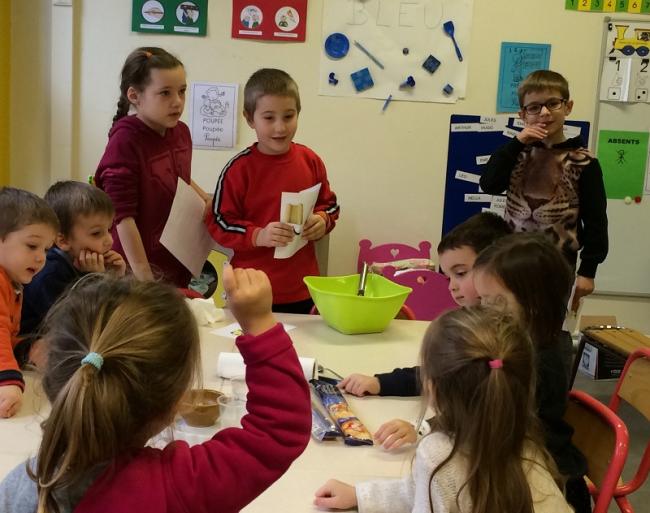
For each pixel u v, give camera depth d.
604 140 3.51
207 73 3.45
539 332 1.34
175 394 0.83
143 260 2.37
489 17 3.42
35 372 1.60
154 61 2.32
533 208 2.73
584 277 2.73
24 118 3.47
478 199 3.56
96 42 3.41
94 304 0.83
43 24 3.39
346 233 3.60
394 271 3.30
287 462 0.88
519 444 1.02
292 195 2.29
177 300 0.88
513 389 1.00
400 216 3.59
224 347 1.84
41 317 1.74
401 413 1.50
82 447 0.76
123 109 2.52
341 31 3.42
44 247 1.58
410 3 3.41
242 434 0.87
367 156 3.53
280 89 2.42
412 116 3.50
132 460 0.81
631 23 3.41
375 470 1.23
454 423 1.03
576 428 1.59
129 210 2.35
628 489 1.62
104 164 2.36
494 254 1.38
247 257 2.49
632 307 3.67
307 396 0.91
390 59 3.45
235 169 2.49
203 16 3.39
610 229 3.59
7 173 3.49
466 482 0.99
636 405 1.75
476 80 3.47
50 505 0.78
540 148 2.73
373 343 1.97
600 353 3.56
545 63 3.46
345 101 3.48
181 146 2.60
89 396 0.75
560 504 1.07
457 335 1.04
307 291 2.57
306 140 3.52
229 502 0.83
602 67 3.45
